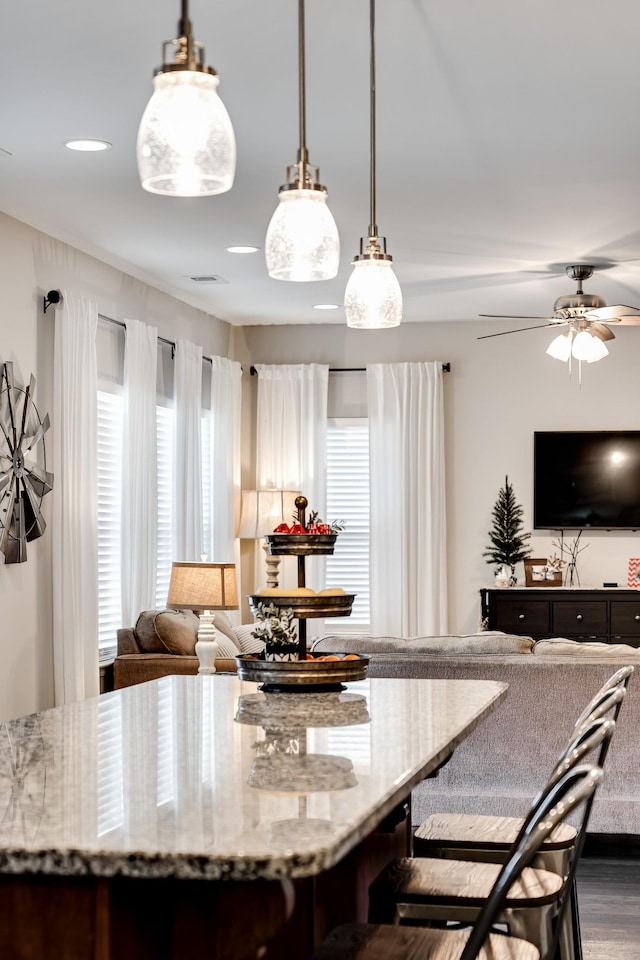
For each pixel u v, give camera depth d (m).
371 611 9.16
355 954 1.95
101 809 1.66
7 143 4.82
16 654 5.80
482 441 9.29
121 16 3.60
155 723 2.54
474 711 2.67
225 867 1.39
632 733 4.82
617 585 9.05
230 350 9.45
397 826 3.12
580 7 3.57
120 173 5.25
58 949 1.52
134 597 6.89
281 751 2.13
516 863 1.82
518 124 4.64
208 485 8.66
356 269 2.71
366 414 9.41
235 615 8.86
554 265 7.19
